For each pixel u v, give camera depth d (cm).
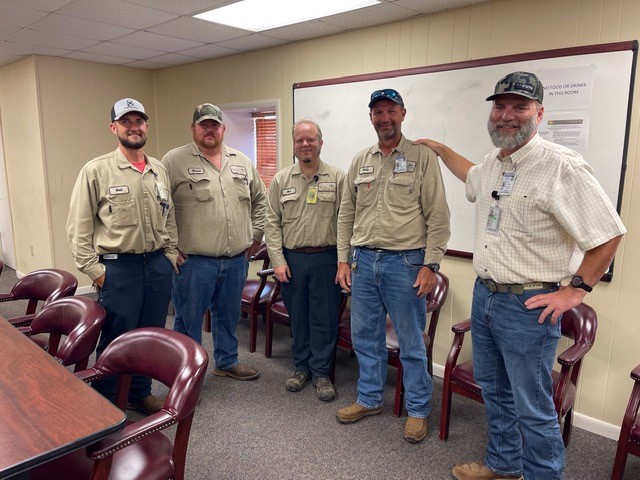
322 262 280
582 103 246
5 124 532
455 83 291
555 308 163
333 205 277
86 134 492
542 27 255
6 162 548
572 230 158
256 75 420
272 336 369
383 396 271
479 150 287
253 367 326
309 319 293
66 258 496
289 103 397
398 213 234
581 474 222
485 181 185
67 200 489
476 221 190
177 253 267
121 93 509
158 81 524
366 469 221
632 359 246
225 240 279
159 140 540
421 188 231
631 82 231
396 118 228
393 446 239
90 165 234
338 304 289
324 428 255
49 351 212
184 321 282
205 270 276
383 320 258
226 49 414
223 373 314
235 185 284
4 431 116
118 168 237
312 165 275
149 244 243
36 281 257
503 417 202
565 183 160
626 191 239
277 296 345
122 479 141
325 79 366
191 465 223
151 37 374
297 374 302
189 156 272
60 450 110
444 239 233
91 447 126
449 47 294
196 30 352
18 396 133
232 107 447
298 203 278
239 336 389
